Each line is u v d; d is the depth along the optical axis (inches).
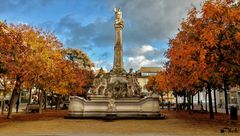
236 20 751.7
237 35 709.9
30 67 1087.0
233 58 794.2
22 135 584.4
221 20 764.0
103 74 1483.8
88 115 1085.8
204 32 768.9
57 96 2111.2
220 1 779.4
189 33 900.0
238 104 2224.4
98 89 1393.9
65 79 1533.0
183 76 1139.9
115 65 1419.8
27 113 1519.4
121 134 604.1
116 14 1460.4
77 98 1117.1
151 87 2783.0
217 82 1057.5
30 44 1134.4
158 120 1013.2
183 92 1921.8
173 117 1189.7
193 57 857.5
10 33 975.6
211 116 1103.0
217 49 785.6
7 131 669.3
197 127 763.4
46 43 1214.9
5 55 923.4
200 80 1092.5
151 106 1081.4
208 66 837.2
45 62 1168.8
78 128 740.0
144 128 739.4
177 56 1007.6
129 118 1053.2
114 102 1072.8
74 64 1995.6
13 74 1030.4
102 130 692.1
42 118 1112.2
